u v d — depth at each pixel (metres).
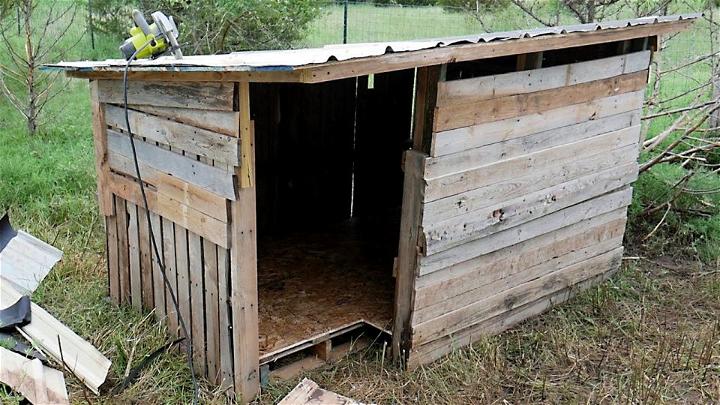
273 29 8.67
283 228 5.14
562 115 3.71
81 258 4.56
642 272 4.82
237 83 2.72
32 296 4.05
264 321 3.65
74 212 5.25
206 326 3.29
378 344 3.71
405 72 5.54
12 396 3.08
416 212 3.21
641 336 3.95
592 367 3.65
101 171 3.80
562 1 5.98
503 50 3.05
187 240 3.27
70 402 3.13
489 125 3.32
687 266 4.98
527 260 3.90
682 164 5.74
